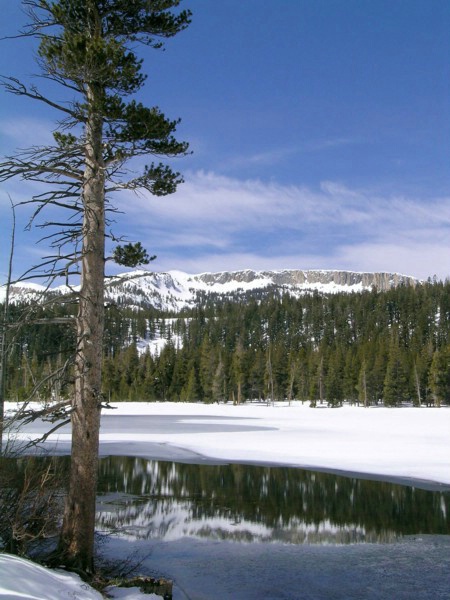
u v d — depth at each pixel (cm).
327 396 8112
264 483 1977
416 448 2891
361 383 8025
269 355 9025
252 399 9300
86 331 812
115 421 5203
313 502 1669
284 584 984
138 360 9838
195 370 9344
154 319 16050
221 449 2919
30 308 760
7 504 830
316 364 8800
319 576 1031
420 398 7762
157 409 7431
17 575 584
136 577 863
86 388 806
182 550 1178
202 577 1009
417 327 11125
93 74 769
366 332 11769
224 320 15025
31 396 779
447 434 3647
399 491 1819
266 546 1221
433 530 1366
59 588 621
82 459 801
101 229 837
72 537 789
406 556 1158
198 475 2144
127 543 1219
